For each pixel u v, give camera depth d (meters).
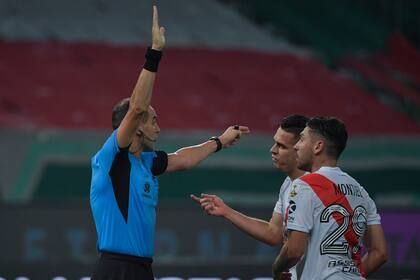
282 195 17.41
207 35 77.69
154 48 14.63
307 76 72.69
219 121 64.44
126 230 15.09
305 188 14.96
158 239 37.19
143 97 14.55
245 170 54.72
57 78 67.19
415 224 37.78
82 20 77.31
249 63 73.44
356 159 57.69
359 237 15.22
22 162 52.97
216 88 69.19
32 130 53.53
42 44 72.19
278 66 73.94
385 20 80.31
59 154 53.44
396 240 37.66
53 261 32.97
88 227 36.84
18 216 36.53
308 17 81.38
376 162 57.66
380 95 71.94
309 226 14.79
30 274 31.45
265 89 70.00
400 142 58.19
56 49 71.75
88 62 70.38
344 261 14.91
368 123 67.50
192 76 70.44
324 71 73.94
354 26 80.44
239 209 36.12
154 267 32.19
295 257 14.79
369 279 32.62
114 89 67.19
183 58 73.00
